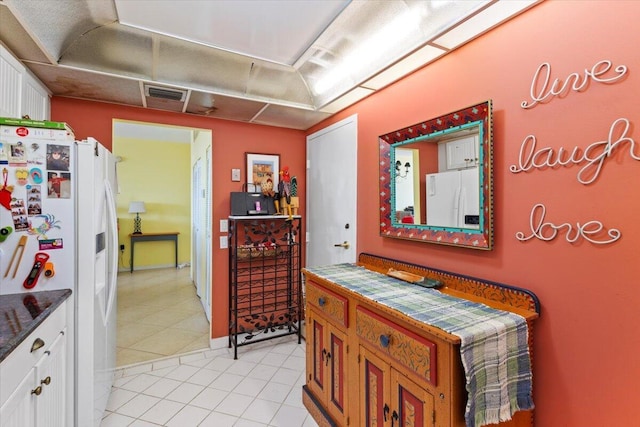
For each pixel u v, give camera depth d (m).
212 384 2.31
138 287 5.01
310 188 3.26
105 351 1.92
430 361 1.09
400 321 1.25
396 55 1.72
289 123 3.11
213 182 2.96
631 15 1.02
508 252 1.39
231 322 2.98
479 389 1.04
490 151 1.42
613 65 1.06
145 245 6.28
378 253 2.22
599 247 1.10
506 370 1.13
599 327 1.10
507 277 1.39
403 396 1.24
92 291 1.62
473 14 1.33
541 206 1.27
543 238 1.26
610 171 1.07
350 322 1.59
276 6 1.60
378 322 1.37
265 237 3.16
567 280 1.19
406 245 1.96
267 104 2.52
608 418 1.08
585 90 1.13
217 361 2.66
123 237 6.08
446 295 1.49
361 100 2.39
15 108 1.68
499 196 1.42
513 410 1.13
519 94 1.34
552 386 1.23
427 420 1.12
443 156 1.67
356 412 1.54
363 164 2.38
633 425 1.02
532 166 1.29
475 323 1.14
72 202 1.57
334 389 1.73
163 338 3.13
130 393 2.19
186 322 3.56
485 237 1.45
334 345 1.73
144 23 1.72
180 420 1.91
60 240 1.54
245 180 3.09
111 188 2.06
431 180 1.74
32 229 1.50
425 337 1.13
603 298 1.09
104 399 1.90
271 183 3.17
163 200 6.41
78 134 2.38
